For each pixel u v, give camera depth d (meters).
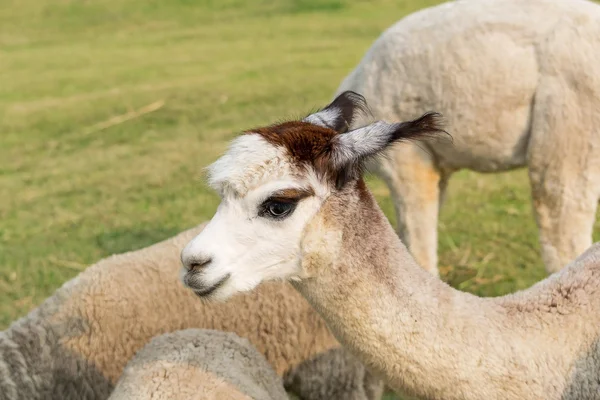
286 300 5.08
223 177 3.79
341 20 26.84
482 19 6.18
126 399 4.14
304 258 3.84
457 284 7.94
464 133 6.28
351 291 3.86
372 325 3.87
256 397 4.28
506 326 3.95
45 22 29.88
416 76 6.34
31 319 5.20
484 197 10.21
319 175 3.78
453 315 3.87
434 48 6.27
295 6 29.77
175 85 18.91
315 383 5.15
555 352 3.93
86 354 5.04
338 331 3.98
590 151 5.95
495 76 6.10
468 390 3.85
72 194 11.77
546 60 5.99
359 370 5.08
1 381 4.86
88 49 25.41
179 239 5.50
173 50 24.20
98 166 13.20
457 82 6.19
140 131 15.27
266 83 18.30
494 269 8.23
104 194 11.61
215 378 4.26
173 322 5.12
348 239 3.85
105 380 5.05
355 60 20.30
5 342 5.04
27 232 10.30
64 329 5.07
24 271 8.90
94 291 5.16
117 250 9.36
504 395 3.86
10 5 32.16
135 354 4.88
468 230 9.22
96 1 32.34
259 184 3.75
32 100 18.59
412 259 4.02
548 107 6.00
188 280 3.86
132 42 26.14
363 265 3.86
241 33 26.17
